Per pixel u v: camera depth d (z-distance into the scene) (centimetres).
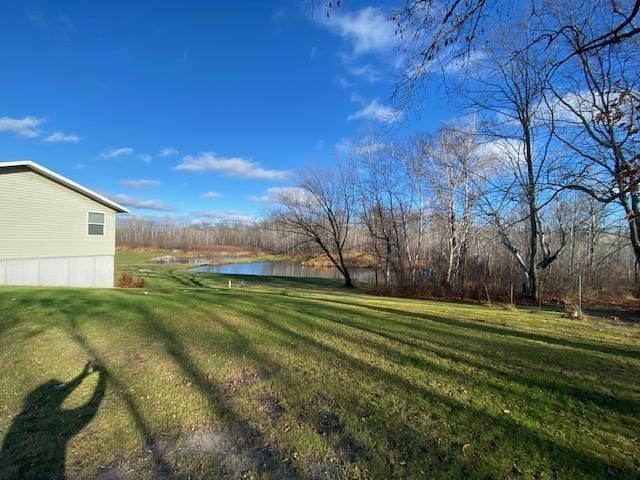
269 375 409
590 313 1243
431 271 2181
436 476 237
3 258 1421
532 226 1719
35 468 251
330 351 492
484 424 300
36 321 597
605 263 2278
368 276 3369
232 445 277
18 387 372
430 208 2266
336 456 261
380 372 416
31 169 1500
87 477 242
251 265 4447
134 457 264
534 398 348
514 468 243
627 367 439
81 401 346
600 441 275
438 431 290
